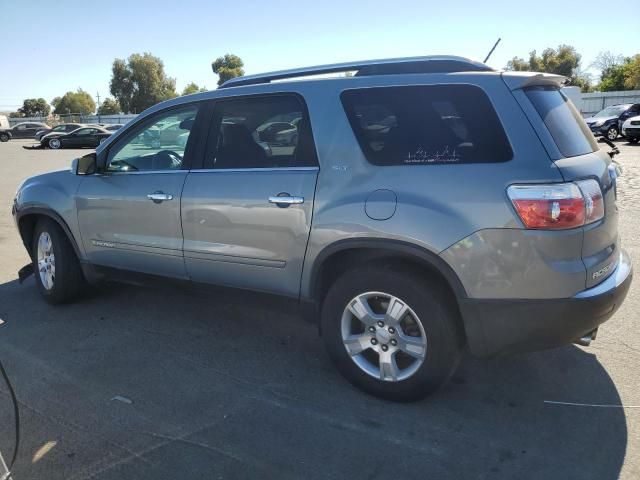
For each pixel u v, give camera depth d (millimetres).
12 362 3768
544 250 2656
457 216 2787
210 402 3230
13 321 4523
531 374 3502
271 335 4207
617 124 24609
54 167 19109
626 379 3414
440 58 3152
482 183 2754
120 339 4145
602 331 4117
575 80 59906
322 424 2990
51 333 4266
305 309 3451
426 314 2943
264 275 3531
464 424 2973
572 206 2645
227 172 3631
